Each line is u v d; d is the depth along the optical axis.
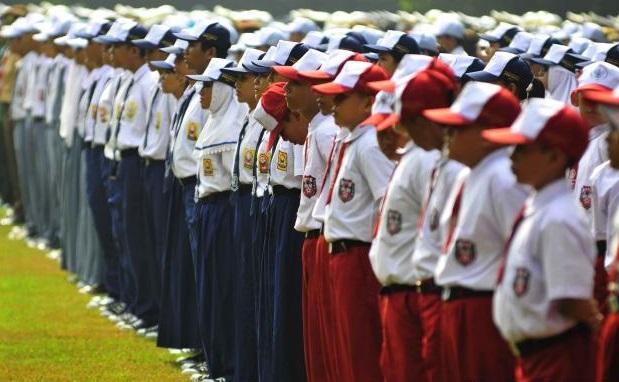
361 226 21.66
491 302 17.64
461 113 17.61
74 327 36.16
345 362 22.05
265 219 25.39
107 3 97.69
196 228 28.77
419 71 19.58
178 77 32.03
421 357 19.88
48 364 31.59
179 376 30.16
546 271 16.31
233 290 28.34
